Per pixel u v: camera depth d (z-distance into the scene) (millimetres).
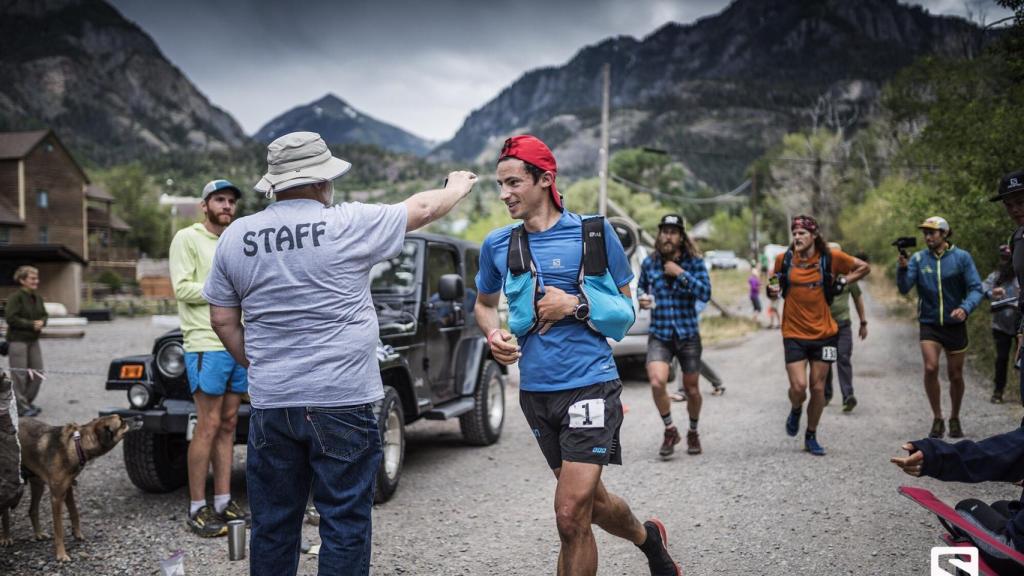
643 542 3303
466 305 7453
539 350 2949
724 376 11734
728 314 21609
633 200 56469
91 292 43688
